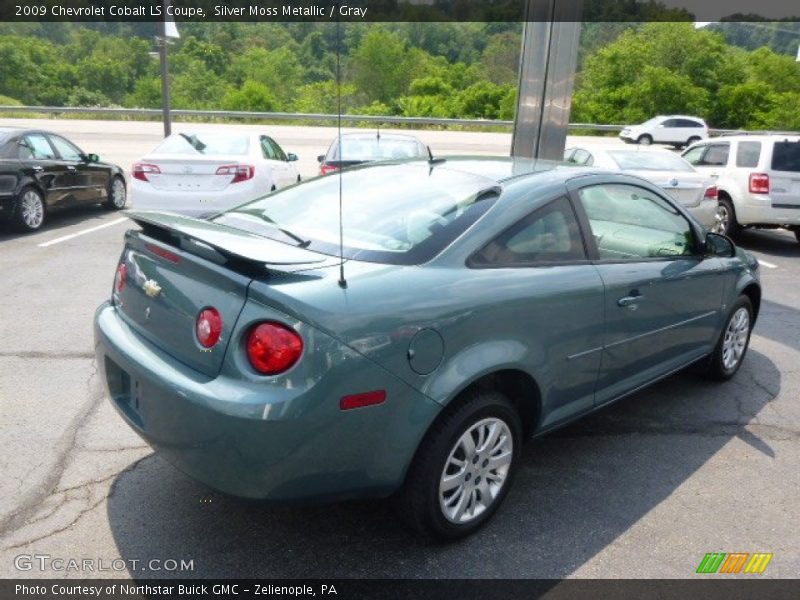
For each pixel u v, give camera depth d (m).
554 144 7.74
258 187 8.64
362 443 2.33
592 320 3.09
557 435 3.77
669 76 48.28
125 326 2.78
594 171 3.42
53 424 3.64
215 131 9.69
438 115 35.78
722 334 4.38
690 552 2.77
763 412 4.17
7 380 4.21
